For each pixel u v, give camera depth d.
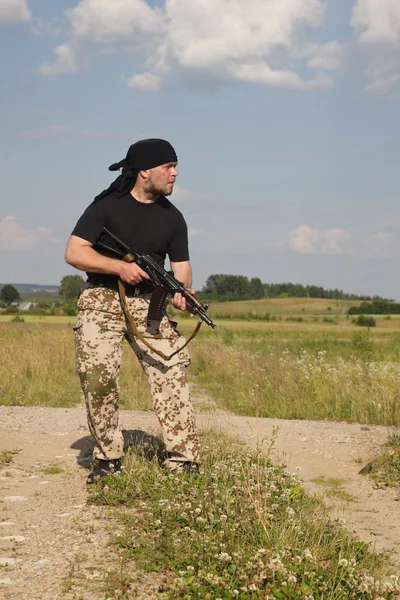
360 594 3.48
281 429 8.28
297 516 4.51
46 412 8.84
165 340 5.22
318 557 3.88
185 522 4.28
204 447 6.16
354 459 6.98
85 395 5.22
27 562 3.75
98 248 5.20
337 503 5.50
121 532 4.21
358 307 110.00
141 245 5.13
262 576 3.40
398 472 6.29
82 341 5.17
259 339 33.34
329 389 11.23
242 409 11.13
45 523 4.41
